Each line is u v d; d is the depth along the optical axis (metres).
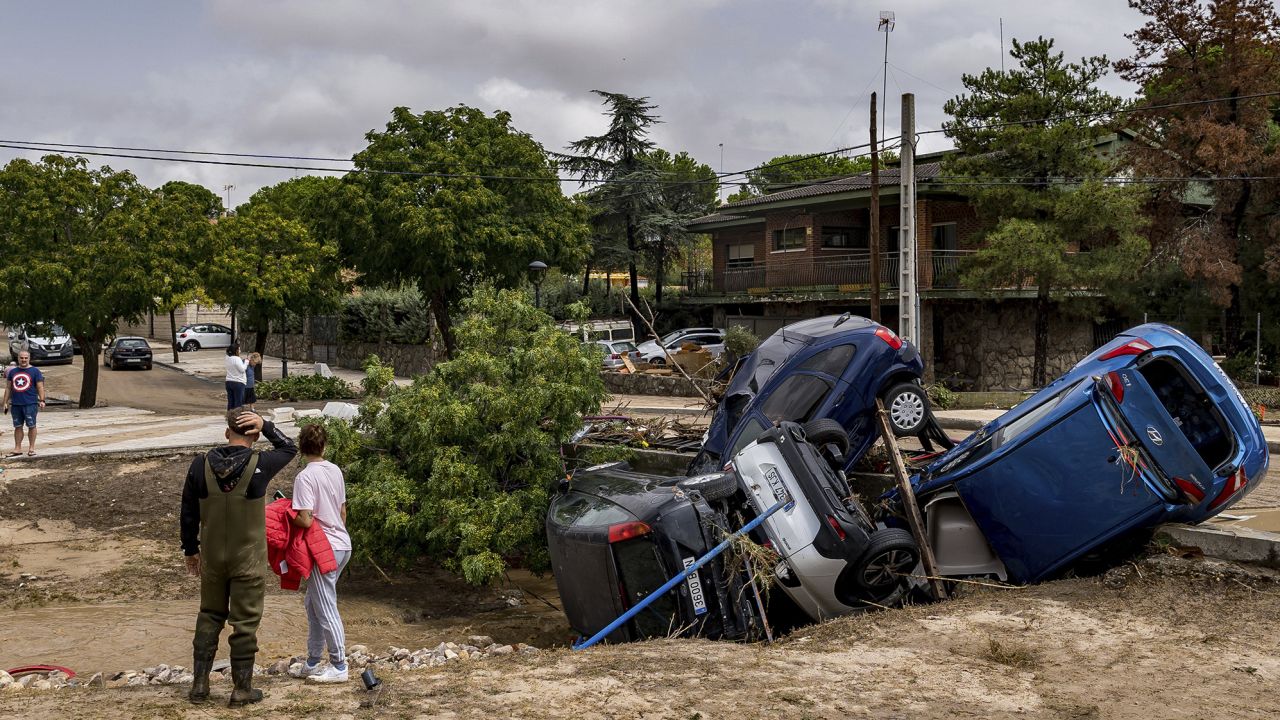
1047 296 28.12
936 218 33.25
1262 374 27.48
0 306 25.03
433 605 10.77
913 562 8.05
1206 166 26.72
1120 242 27.31
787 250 38.00
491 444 11.30
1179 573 7.57
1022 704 5.21
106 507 14.07
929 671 5.82
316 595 5.85
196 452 17.03
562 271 35.81
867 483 11.37
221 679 6.11
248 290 31.38
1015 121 28.14
